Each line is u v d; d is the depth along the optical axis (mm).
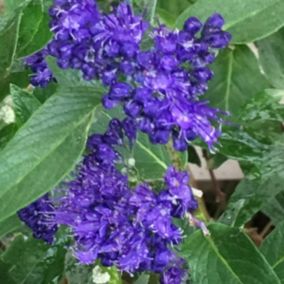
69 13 143
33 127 147
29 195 143
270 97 190
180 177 153
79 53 144
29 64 174
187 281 173
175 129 149
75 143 148
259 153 191
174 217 160
